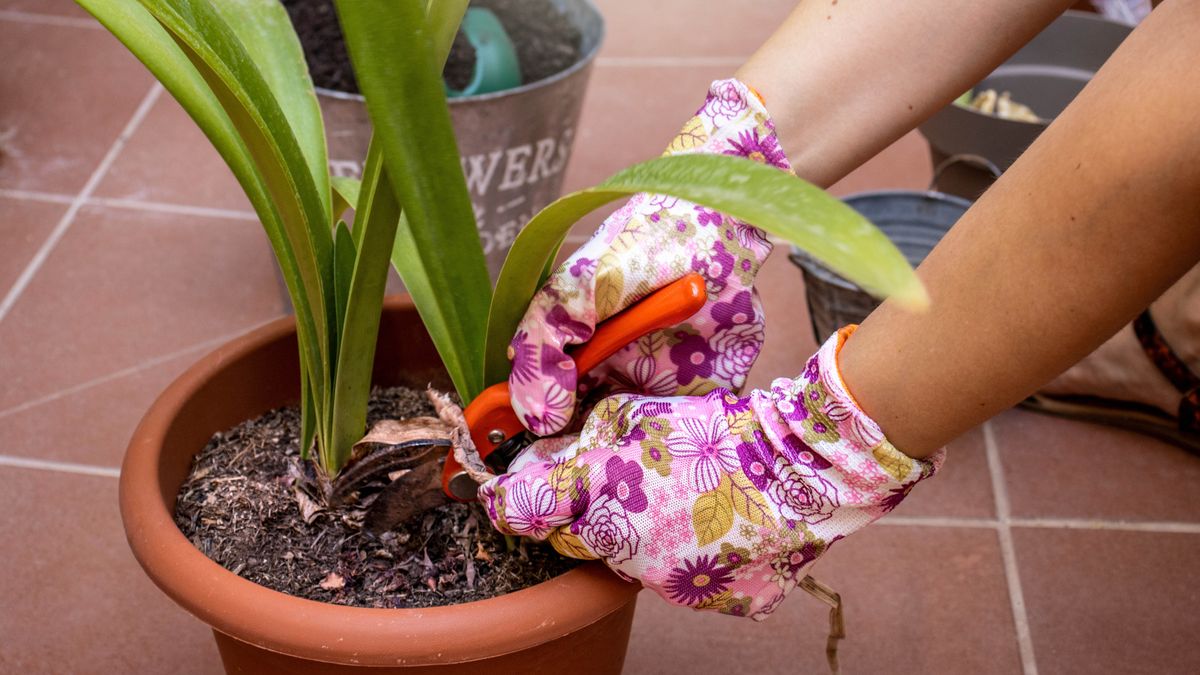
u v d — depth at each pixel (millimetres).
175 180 1781
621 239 843
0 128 1853
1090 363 1360
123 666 1140
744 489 848
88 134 1861
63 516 1260
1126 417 1380
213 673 1140
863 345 802
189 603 861
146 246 1641
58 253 1610
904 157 1907
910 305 626
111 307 1522
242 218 1719
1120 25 1642
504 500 876
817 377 816
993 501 1309
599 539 861
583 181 1800
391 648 840
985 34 850
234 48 836
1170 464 1353
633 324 844
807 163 887
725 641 1176
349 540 953
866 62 863
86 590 1198
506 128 1342
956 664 1158
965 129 1480
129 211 1708
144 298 1544
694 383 904
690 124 864
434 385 1091
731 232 861
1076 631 1186
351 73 1512
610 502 855
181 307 1533
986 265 747
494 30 1478
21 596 1188
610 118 1974
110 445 1332
